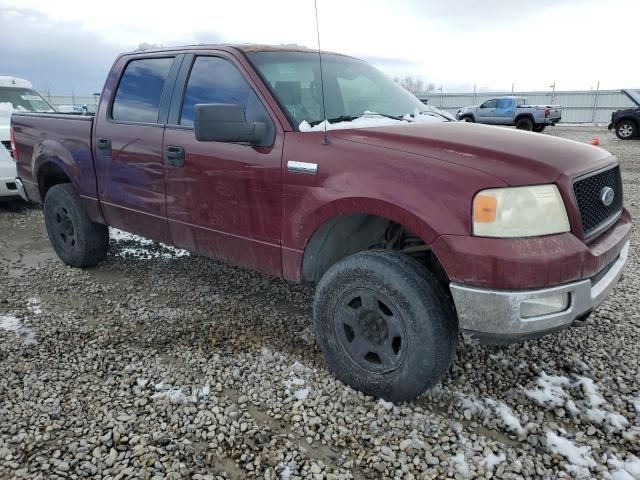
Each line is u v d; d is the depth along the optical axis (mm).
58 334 3465
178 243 3719
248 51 3301
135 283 4418
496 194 2250
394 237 3016
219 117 2760
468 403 2656
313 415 2576
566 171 2396
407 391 2545
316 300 2830
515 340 2316
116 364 3062
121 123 3934
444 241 2305
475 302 2287
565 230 2332
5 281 4500
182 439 2393
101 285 4375
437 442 2389
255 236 3127
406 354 2486
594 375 2922
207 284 4379
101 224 4586
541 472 2201
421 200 2369
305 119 3039
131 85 3979
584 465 2240
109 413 2580
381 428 2477
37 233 6207
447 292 2525
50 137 4617
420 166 2432
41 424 2506
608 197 2684
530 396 2723
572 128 26750
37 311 3852
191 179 3402
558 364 3035
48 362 3090
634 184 8930
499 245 2219
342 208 2631
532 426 2482
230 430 2459
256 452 2324
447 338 2430
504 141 2637
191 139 3379
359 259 2600
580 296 2330
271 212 2992
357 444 2373
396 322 2514
